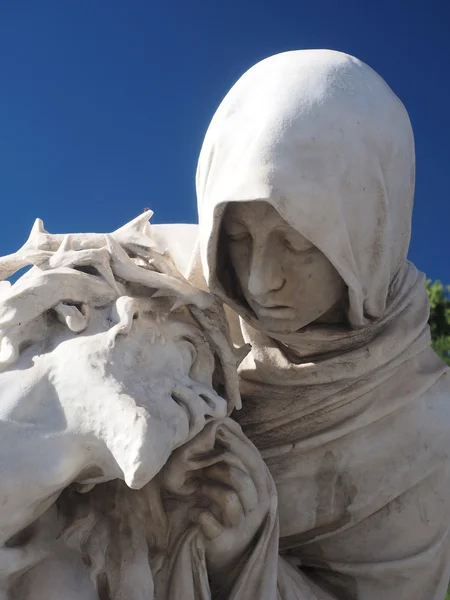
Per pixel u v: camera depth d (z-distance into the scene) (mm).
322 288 2588
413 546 2955
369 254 2615
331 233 2463
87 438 2105
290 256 2523
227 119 2568
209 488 2480
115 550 2355
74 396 2123
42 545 2246
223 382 2514
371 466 2873
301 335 2719
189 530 2461
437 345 7855
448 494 2955
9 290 2281
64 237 2512
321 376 2809
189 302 2438
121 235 2533
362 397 2836
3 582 2189
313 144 2443
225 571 2535
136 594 2295
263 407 2895
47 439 2102
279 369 2844
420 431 2895
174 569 2434
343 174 2473
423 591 2996
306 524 2908
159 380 2219
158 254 2516
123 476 2145
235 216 2506
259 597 2490
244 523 2496
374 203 2562
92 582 2281
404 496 2930
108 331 2217
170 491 2496
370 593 2969
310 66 2580
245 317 2721
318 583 3000
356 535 2959
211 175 2543
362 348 2801
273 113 2465
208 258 2574
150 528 2459
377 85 2646
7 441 2092
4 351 2203
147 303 2400
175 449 2443
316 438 2828
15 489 2078
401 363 2846
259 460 2557
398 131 2627
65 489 2371
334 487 2889
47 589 2193
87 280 2297
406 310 2887
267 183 2383
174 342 2377
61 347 2203
